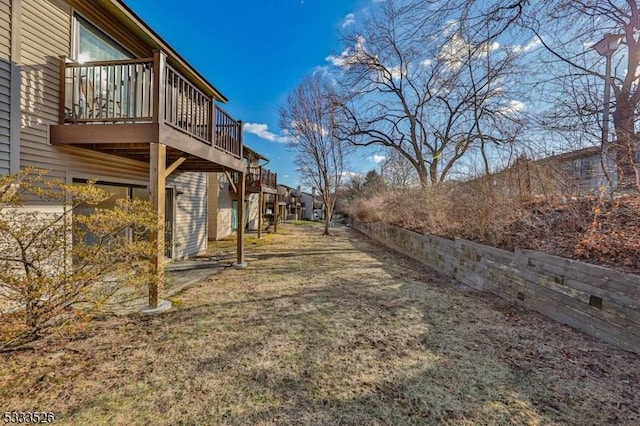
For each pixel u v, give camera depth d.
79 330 3.30
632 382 2.32
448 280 6.03
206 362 2.71
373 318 3.84
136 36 5.81
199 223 9.13
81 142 4.07
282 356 2.83
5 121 3.66
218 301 4.50
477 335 3.29
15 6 3.76
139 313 3.90
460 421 1.96
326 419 1.98
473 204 6.27
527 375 2.47
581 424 1.90
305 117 15.95
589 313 3.19
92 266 3.13
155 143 3.84
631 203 3.96
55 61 4.27
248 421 1.96
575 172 5.06
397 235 10.57
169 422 1.94
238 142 7.16
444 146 12.54
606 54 4.54
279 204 27.41
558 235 4.37
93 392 2.24
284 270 6.81
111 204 5.89
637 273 2.84
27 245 2.71
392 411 2.06
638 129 4.32
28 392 2.22
